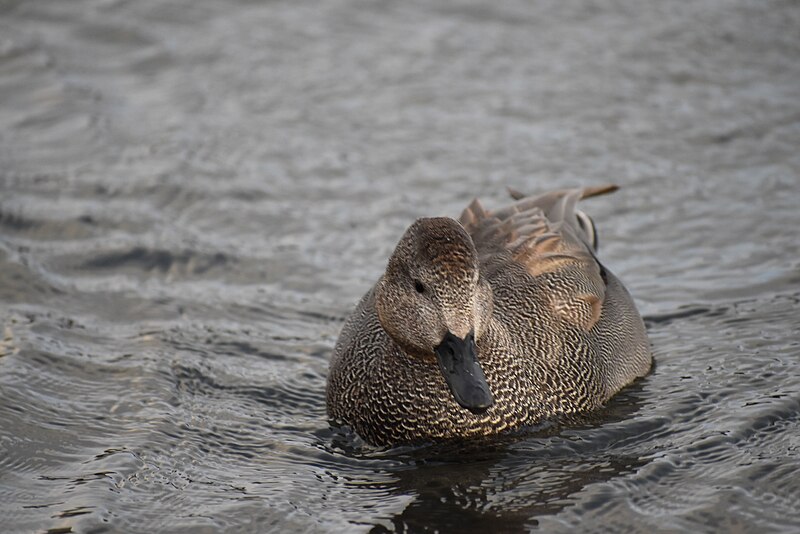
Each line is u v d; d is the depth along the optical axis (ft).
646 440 85.56
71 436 87.86
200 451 86.33
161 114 152.35
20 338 103.04
